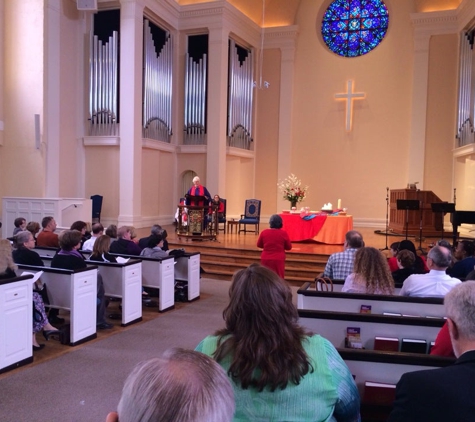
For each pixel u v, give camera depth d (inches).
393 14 599.8
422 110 578.6
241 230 538.9
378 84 605.9
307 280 358.6
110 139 508.1
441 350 102.9
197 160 584.7
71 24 506.6
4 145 477.7
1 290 169.9
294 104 636.7
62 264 211.9
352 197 617.0
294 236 445.7
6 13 473.4
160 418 31.6
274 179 641.0
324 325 128.3
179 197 595.2
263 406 61.1
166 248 317.7
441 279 152.2
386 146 603.8
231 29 573.3
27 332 182.1
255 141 646.5
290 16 631.8
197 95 573.3
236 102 601.0
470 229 511.2
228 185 617.6
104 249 249.9
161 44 556.7
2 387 160.4
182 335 226.8
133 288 244.8
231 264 382.0
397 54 598.9
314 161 630.5
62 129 498.9
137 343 212.8
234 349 62.7
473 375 54.7
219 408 33.2
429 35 573.3
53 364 183.3
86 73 518.9
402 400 55.3
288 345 61.5
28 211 441.4
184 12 564.4
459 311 61.6
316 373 62.7
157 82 541.6
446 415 52.3
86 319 213.5
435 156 578.2
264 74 639.8
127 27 496.4
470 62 524.7
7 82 474.9
